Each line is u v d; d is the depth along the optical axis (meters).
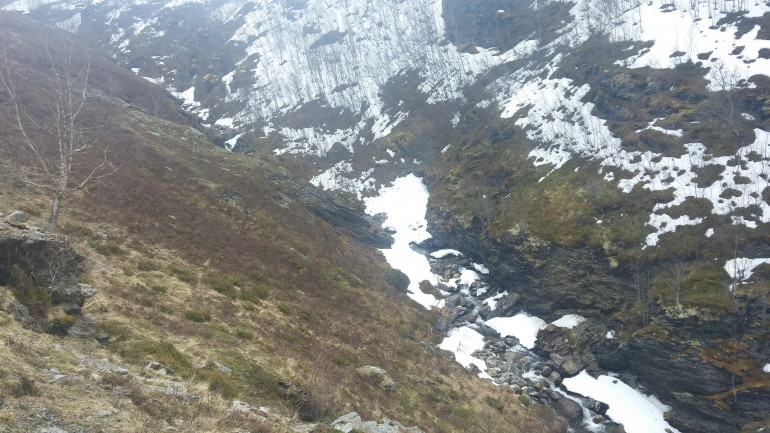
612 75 73.50
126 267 29.80
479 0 130.50
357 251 63.59
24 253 19.39
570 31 100.62
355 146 104.38
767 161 50.91
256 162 72.62
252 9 187.75
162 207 43.59
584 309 50.66
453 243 71.69
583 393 42.25
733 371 36.56
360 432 18.94
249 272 38.81
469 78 106.94
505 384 42.56
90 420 11.13
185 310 26.84
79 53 98.81
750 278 41.03
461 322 54.59
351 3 172.25
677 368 39.09
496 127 81.75
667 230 49.09
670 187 53.53
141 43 167.25
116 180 44.34
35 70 68.31
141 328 21.84
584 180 60.75
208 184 55.06
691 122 60.59
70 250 22.86
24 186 35.22
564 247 53.38
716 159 54.09
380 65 132.12
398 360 37.53
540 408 38.91
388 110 111.81
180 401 14.55
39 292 18.25
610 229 52.25
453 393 35.81
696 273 43.88
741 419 35.44
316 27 163.62
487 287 61.19
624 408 40.12
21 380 11.44
